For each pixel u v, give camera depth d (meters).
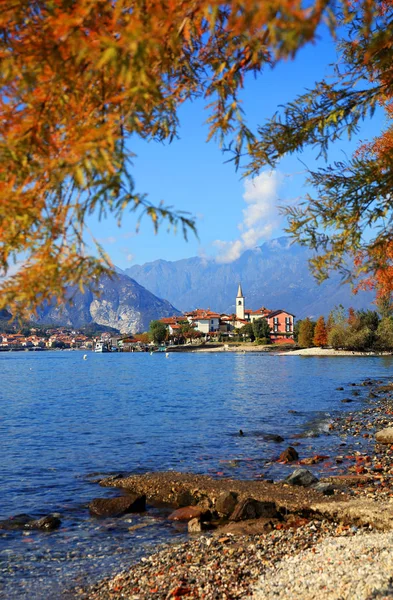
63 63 2.78
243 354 160.88
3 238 2.97
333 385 54.56
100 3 2.68
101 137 2.71
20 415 34.66
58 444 23.48
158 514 13.20
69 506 13.98
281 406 37.56
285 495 12.83
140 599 8.25
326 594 6.91
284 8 2.03
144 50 2.43
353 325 130.38
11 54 2.76
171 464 18.89
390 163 5.45
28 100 2.87
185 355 173.00
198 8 2.72
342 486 14.16
